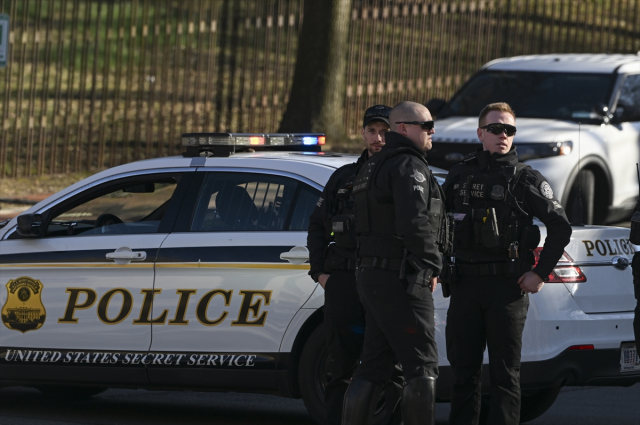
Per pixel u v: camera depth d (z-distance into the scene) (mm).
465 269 17969
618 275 20938
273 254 20422
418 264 16344
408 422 16469
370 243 16797
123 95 63625
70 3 79938
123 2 53719
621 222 44469
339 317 18391
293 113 53188
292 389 20250
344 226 18109
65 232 22703
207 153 22328
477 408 18328
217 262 20750
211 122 59219
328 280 18562
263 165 21406
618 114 41594
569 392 26234
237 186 21453
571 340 19875
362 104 60531
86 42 50531
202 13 52500
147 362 21078
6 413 23391
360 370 17250
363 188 16906
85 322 21719
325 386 19938
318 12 52750
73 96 62500
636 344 19156
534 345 19578
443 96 61375
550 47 61188
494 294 17766
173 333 20938
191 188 21797
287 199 20859
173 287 21016
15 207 43938
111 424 22188
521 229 17703
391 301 16469
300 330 20094
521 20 79125
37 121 57406
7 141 53844
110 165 50906
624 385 20984
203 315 20719
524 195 17797
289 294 20156
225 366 20500
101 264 21703
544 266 17578
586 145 39469
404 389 16516
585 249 20672
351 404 17031
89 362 21609
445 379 19500
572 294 20141
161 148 51625
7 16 36500
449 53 58125
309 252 18938
